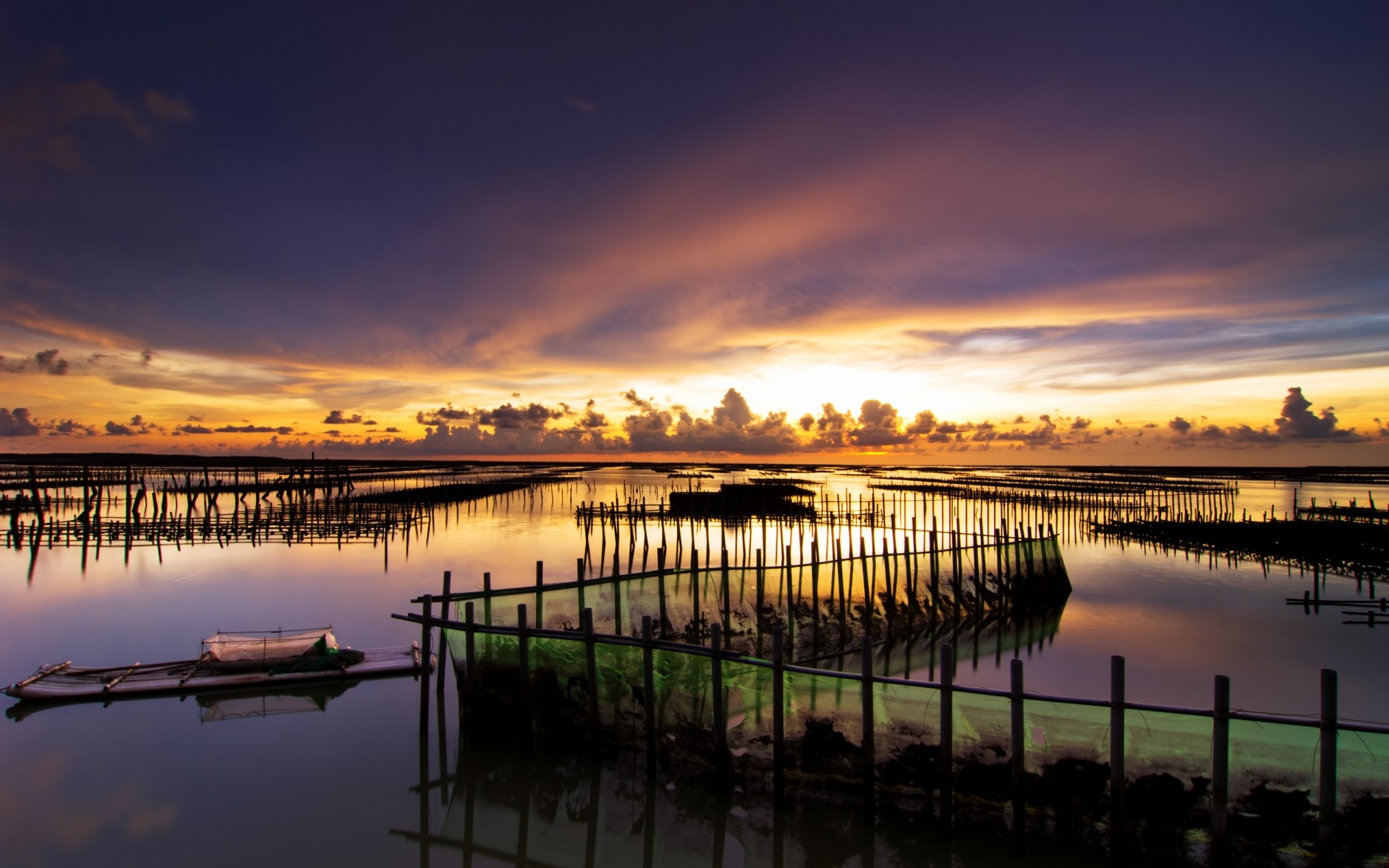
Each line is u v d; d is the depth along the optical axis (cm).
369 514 5684
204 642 1792
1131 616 2617
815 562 2153
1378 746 852
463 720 1334
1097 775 959
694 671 1190
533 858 1037
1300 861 876
